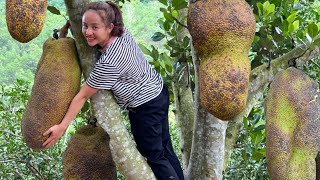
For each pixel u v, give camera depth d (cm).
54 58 281
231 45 252
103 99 283
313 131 254
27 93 520
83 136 304
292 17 367
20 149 494
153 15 1036
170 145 329
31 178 535
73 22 279
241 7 257
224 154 341
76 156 299
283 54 351
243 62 252
